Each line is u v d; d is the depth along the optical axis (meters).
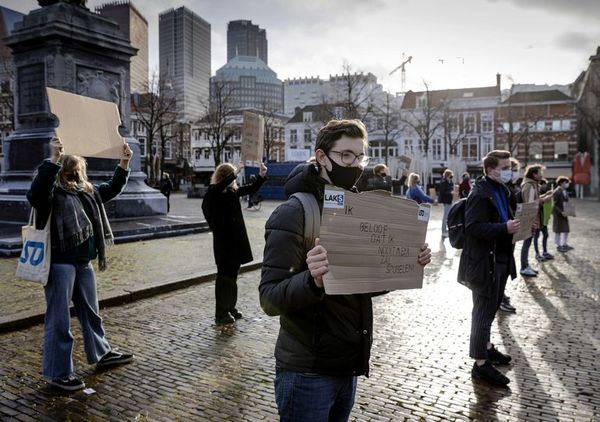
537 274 9.60
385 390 4.20
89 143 4.29
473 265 4.46
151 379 4.37
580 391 4.23
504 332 5.92
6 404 3.87
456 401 4.02
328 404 2.09
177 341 5.37
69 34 13.38
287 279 2.00
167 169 69.00
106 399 3.97
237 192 6.22
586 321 6.37
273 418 3.70
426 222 2.26
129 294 6.99
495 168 4.66
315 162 2.18
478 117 64.50
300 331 2.08
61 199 4.15
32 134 13.55
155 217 15.57
